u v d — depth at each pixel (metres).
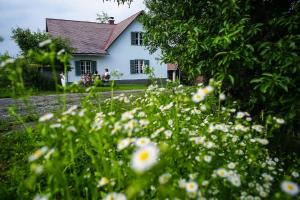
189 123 2.79
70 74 23.39
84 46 24.23
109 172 1.95
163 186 1.35
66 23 26.39
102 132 1.90
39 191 2.10
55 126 1.96
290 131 2.87
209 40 3.05
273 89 2.58
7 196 2.30
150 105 3.10
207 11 3.56
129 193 1.18
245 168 2.22
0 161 3.32
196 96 2.20
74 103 8.34
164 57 4.42
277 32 2.99
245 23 2.96
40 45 2.11
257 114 3.38
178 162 2.00
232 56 2.75
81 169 2.56
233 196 1.86
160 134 2.35
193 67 3.54
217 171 1.82
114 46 25.05
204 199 1.59
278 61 2.63
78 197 2.05
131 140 1.85
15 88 2.15
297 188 1.32
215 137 2.39
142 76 26.36
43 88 15.59
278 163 2.70
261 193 1.85
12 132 4.55
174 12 4.16
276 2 3.27
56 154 1.69
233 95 3.56
